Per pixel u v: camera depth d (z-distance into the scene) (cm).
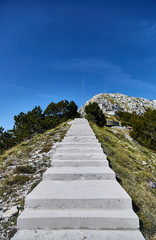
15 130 1725
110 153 891
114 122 4438
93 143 709
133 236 260
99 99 13100
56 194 335
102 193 340
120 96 14562
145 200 438
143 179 695
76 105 2923
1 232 303
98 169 480
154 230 303
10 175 579
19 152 878
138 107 12825
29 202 316
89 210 306
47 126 1870
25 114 1889
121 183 509
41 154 787
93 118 2534
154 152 2305
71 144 697
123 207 314
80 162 525
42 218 280
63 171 456
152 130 2672
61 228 278
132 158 1121
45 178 434
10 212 358
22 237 258
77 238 255
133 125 2895
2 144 1532
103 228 277
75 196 324
